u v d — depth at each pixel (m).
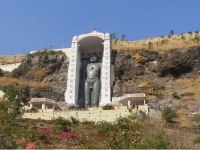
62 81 69.62
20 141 32.16
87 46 71.44
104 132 36.53
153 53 70.62
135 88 64.62
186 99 58.53
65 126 41.59
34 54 76.00
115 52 71.75
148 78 67.00
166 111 47.62
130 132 31.69
